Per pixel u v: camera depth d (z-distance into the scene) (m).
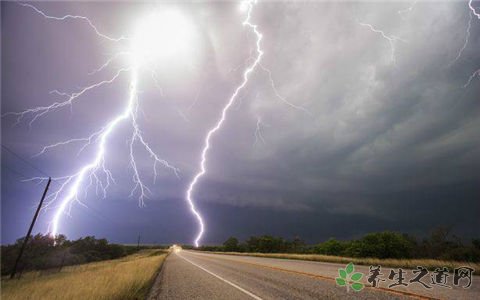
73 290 9.62
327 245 41.69
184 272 17.88
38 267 32.62
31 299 9.10
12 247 32.97
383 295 7.68
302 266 18.64
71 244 52.91
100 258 56.53
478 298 7.10
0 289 13.11
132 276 13.52
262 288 9.88
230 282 11.97
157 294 9.63
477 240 19.23
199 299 8.43
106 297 8.45
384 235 30.92
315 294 8.19
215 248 104.12
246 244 78.19
